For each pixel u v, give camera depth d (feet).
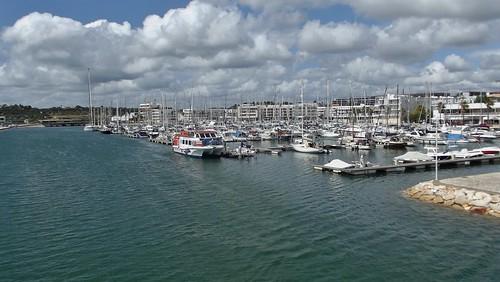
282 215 145.07
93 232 130.21
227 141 467.52
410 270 98.68
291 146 372.58
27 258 109.70
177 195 182.50
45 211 156.76
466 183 168.66
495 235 121.08
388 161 292.40
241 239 121.19
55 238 124.88
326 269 99.86
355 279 94.73
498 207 142.61
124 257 109.60
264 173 241.76
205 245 116.98
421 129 482.28
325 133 478.59
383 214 144.46
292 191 185.57
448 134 421.18
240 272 99.35
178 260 107.14
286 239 120.16
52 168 281.13
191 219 142.92
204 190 192.54
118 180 226.58
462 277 94.89
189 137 349.00
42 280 97.09
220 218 143.33
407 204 158.20
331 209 151.94
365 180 211.00
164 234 127.13
